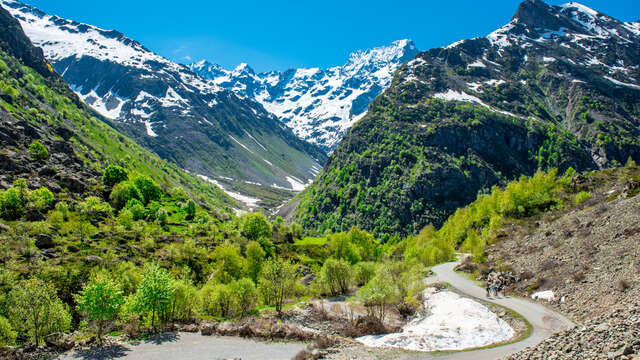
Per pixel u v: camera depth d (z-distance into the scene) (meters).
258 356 41.06
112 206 153.12
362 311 65.44
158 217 155.25
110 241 111.44
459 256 120.69
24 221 106.56
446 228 182.25
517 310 53.78
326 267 83.06
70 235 108.06
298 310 65.81
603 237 65.50
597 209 82.31
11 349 42.66
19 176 137.75
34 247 89.69
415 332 48.75
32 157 160.25
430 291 70.06
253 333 49.47
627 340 23.48
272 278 69.88
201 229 154.62
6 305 56.44
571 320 47.25
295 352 42.56
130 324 53.34
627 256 53.59
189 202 183.00
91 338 46.56
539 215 117.44
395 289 64.38
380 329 53.38
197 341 46.91
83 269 86.25
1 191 112.06
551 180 143.62
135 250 110.00
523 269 71.88
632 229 61.06
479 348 41.09
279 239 172.12
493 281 70.75
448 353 39.75
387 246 193.62
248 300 68.06
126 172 186.88
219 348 44.12
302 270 138.25
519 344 41.31
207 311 67.88
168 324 53.62
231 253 109.56
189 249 115.62
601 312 43.66
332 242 142.00
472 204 192.88
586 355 23.97
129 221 129.00
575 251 66.69
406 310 62.44
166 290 52.88
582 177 134.12
